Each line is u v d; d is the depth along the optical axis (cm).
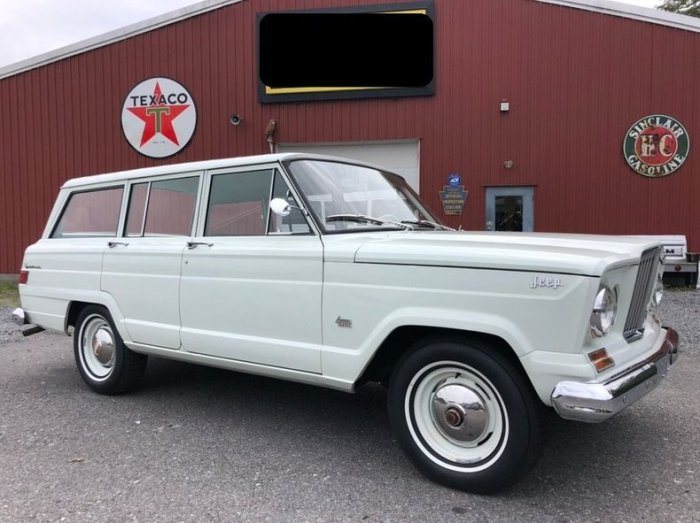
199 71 1201
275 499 296
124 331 446
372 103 1145
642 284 323
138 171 458
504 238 331
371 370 333
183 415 427
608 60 1057
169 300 416
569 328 260
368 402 457
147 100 1223
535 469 328
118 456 352
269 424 407
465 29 1101
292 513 282
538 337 268
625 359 288
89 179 501
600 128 1068
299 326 347
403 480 317
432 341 306
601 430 387
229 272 379
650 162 1057
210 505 290
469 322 283
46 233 527
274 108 1180
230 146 1202
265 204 373
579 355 261
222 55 1191
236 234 388
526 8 1079
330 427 401
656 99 1046
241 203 388
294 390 490
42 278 514
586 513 279
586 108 1070
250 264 369
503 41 1089
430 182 1133
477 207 1120
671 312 778
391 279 309
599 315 268
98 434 389
